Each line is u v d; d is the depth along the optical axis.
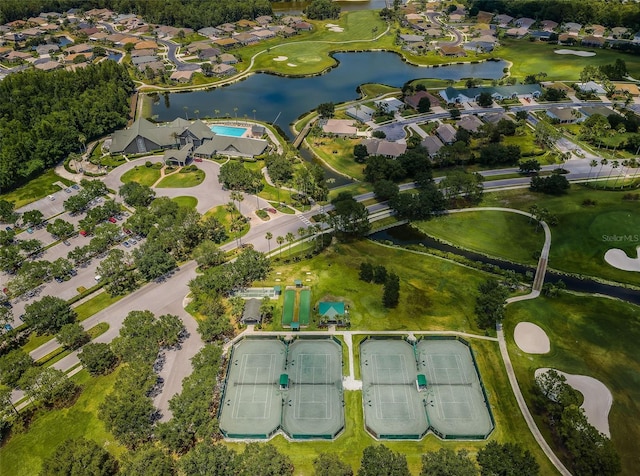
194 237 168.25
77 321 137.50
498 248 167.50
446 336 131.00
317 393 116.88
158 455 94.94
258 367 123.50
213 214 186.12
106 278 148.12
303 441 105.88
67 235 174.88
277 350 128.25
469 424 109.38
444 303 142.12
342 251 165.88
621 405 112.00
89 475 92.88
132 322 125.31
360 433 107.50
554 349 126.94
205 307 138.00
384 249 167.00
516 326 133.88
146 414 103.62
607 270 156.00
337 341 129.88
